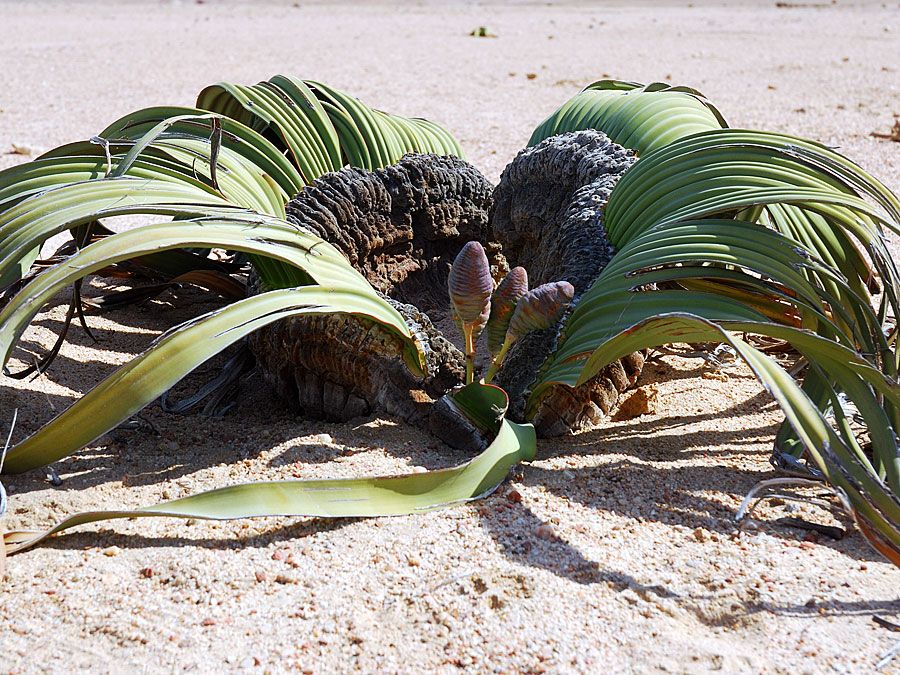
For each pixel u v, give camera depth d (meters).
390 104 3.02
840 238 1.13
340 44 4.73
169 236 0.96
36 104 3.05
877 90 3.29
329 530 0.93
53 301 1.37
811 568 0.89
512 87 3.39
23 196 1.04
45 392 1.13
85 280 1.46
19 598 0.86
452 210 1.31
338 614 0.85
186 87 3.37
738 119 2.78
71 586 0.87
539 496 0.98
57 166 1.08
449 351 1.10
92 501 0.96
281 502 0.92
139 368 0.92
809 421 0.89
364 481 0.94
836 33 5.38
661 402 1.16
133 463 1.02
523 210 1.27
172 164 1.12
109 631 0.83
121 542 0.92
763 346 1.28
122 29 5.55
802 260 0.99
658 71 3.77
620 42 4.90
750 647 0.82
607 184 1.17
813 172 1.03
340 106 1.32
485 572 0.88
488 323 1.04
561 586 0.87
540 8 7.68
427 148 1.39
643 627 0.84
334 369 1.09
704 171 1.06
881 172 2.15
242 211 1.02
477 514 0.95
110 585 0.87
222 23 6.03
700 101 1.31
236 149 1.23
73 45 4.68
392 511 0.94
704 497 0.98
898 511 0.88
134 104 3.04
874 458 0.96
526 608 0.85
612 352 0.99
